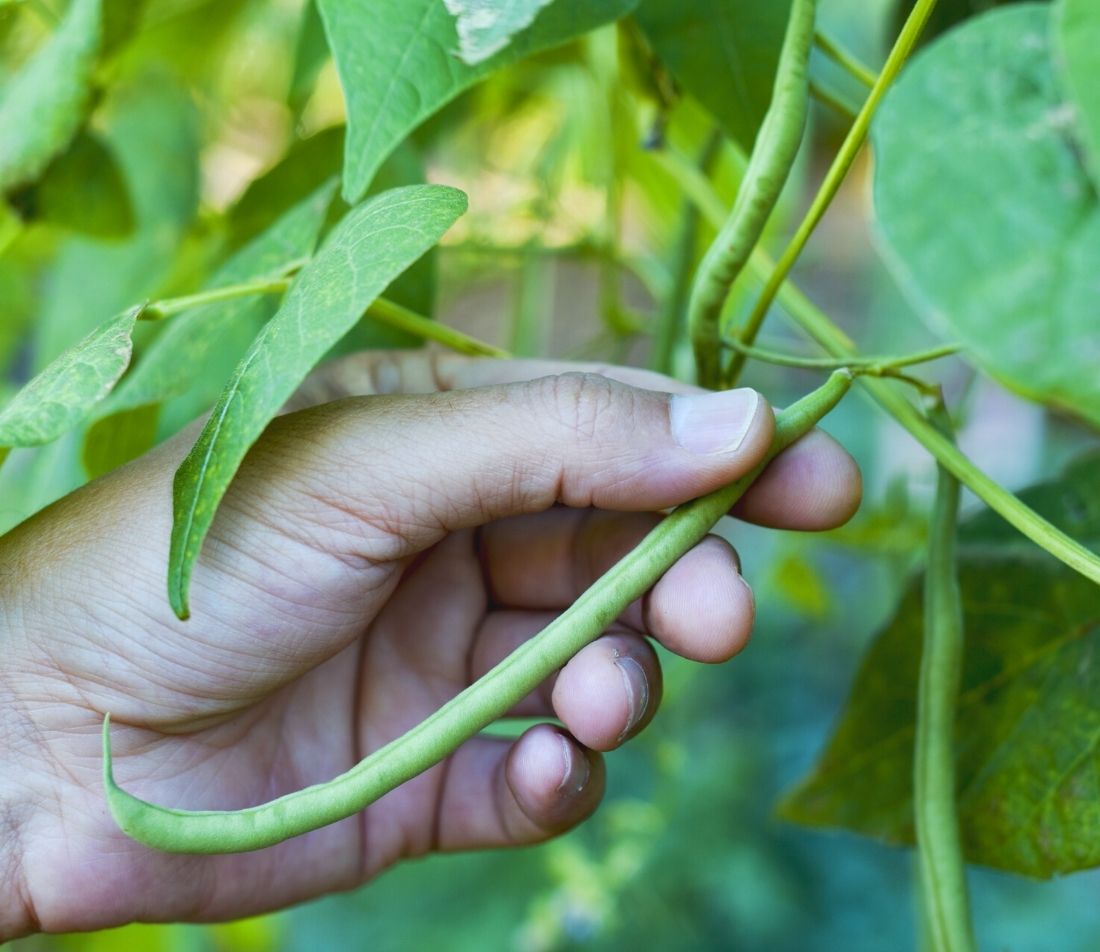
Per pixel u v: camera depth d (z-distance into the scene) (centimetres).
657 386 33
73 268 45
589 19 27
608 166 44
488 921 90
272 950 57
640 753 90
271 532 29
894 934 94
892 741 33
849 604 93
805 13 28
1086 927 88
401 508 29
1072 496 33
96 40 36
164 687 30
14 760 30
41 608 29
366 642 37
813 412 29
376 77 25
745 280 39
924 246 26
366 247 25
